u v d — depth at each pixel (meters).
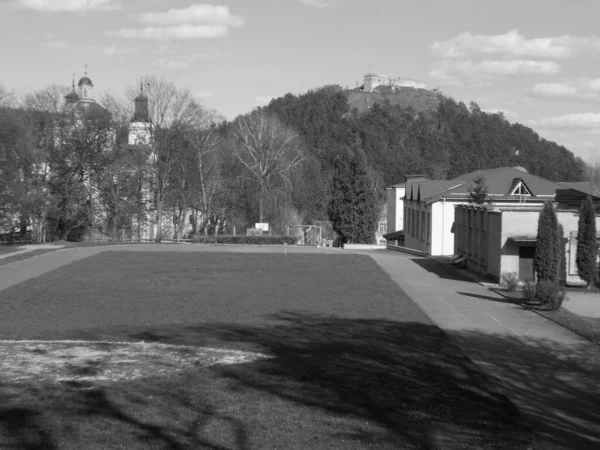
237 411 12.91
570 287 33.94
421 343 19.89
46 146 63.75
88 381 15.20
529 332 22.31
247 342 19.73
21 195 58.22
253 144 82.31
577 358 18.52
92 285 33.06
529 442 11.40
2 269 39.44
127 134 69.38
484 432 11.86
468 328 22.94
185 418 12.43
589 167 135.62
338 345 19.30
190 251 54.25
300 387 14.70
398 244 73.56
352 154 78.19
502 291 32.00
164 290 31.78
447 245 55.56
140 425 11.99
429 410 13.12
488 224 38.22
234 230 78.25
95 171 68.12
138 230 74.88
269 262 45.88
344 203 78.19
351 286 33.84
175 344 19.52
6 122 54.44
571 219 34.59
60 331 21.59
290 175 79.94
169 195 72.62
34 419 12.24
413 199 65.12
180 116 70.31
